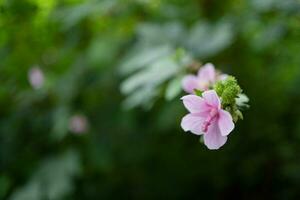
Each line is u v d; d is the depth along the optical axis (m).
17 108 0.68
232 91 0.35
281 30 0.59
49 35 0.71
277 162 0.71
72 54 0.70
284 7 0.58
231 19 0.63
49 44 0.72
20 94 0.68
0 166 0.67
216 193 0.72
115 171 0.70
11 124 0.67
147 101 0.52
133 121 0.64
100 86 0.65
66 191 0.60
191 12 0.68
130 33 0.68
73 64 0.67
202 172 0.71
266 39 0.59
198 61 0.55
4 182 0.66
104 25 0.69
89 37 0.69
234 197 0.74
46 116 0.66
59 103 0.65
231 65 0.67
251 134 0.69
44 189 0.60
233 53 0.66
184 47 0.57
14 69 0.71
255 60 0.68
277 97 0.69
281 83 0.69
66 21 0.64
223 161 0.70
